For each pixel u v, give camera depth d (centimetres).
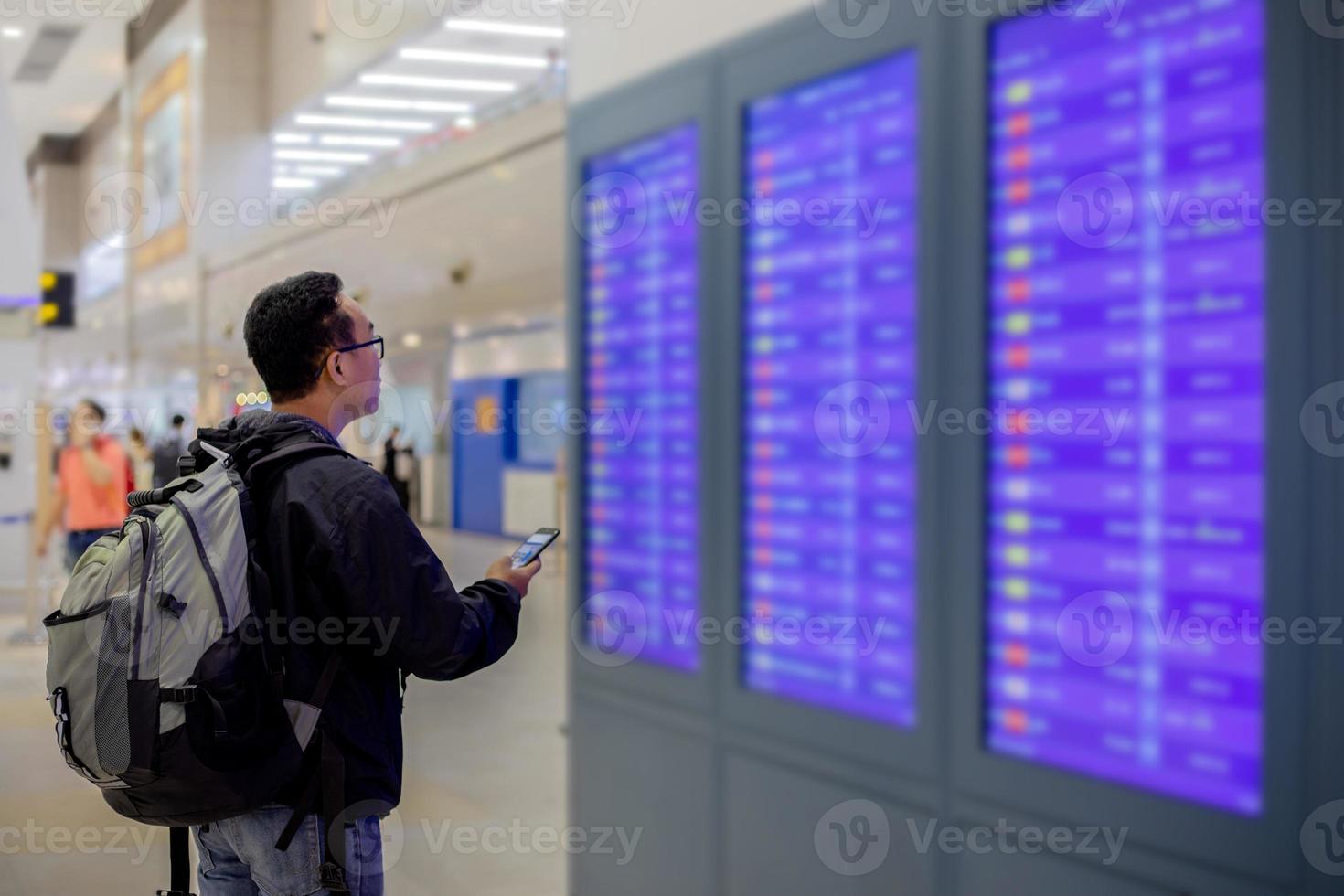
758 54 215
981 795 181
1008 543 176
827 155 201
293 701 136
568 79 260
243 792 133
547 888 241
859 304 197
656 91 239
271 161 457
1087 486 164
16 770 347
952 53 177
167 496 142
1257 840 148
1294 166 141
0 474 510
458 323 331
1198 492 152
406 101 475
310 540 136
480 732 307
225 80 468
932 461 185
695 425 235
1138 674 160
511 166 327
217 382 446
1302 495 142
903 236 188
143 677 130
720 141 223
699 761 239
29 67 539
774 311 215
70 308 521
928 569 187
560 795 271
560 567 366
